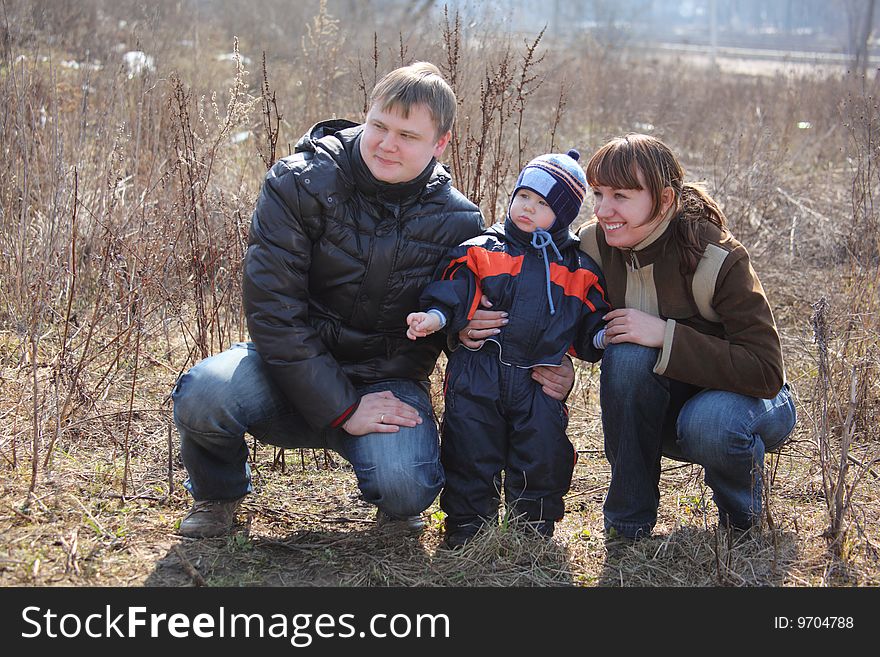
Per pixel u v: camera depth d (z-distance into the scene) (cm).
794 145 920
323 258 283
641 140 284
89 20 743
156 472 344
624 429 298
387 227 284
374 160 272
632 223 285
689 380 291
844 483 333
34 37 603
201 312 390
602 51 1319
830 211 715
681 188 291
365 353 299
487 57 557
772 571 292
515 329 290
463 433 293
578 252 305
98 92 593
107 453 354
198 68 695
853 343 443
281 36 1084
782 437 309
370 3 1117
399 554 299
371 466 280
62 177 461
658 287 297
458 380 295
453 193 297
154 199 485
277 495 340
